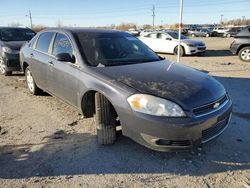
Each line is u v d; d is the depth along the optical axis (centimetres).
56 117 498
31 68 591
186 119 318
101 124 376
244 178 321
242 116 512
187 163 349
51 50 512
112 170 333
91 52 434
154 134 322
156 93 329
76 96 425
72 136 420
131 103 332
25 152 373
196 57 1514
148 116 321
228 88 732
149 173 328
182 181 314
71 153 370
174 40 1587
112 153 369
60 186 303
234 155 369
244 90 712
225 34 4322
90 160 353
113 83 357
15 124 467
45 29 575
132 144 391
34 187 301
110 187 302
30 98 613
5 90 687
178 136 318
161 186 304
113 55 443
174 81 361
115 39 483
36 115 509
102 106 371
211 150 380
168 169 336
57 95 500
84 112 422
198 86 358
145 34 1752
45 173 326
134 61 441
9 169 334
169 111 318
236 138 418
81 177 319
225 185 308
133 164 345
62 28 510
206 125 330
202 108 332
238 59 1395
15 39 903
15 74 884
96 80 377
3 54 823
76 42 445
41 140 407
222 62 1278
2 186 303
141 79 361
